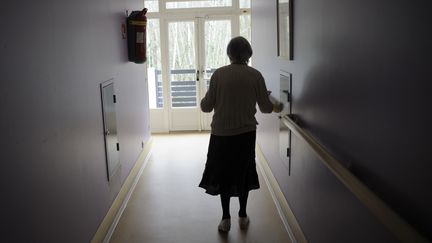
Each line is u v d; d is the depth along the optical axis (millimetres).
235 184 3150
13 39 1757
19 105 1782
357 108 1763
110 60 3676
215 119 3039
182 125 7227
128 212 3781
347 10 1867
